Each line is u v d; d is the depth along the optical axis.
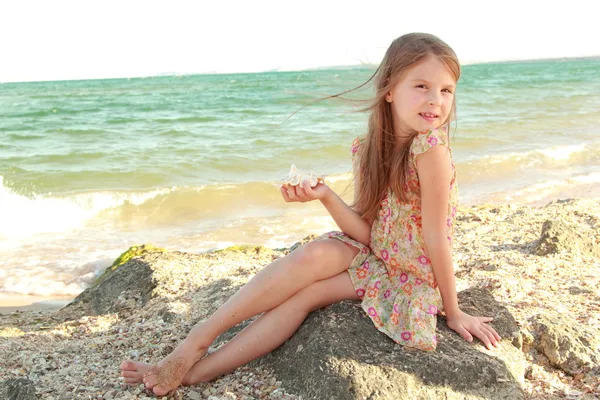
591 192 8.72
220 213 8.47
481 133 15.15
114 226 8.01
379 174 2.55
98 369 2.77
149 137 16.16
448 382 2.30
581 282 3.73
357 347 2.37
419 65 2.37
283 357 2.54
